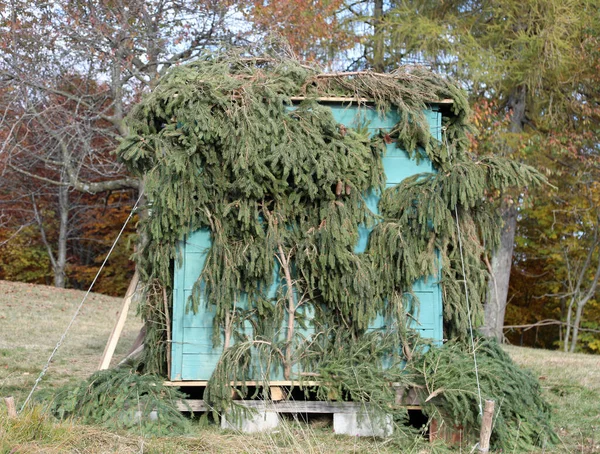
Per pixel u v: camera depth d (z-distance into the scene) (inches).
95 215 920.3
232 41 548.4
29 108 540.1
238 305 209.6
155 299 214.2
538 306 867.4
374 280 208.2
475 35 565.3
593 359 425.7
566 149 561.0
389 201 216.5
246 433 196.2
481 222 227.5
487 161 223.5
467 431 190.2
